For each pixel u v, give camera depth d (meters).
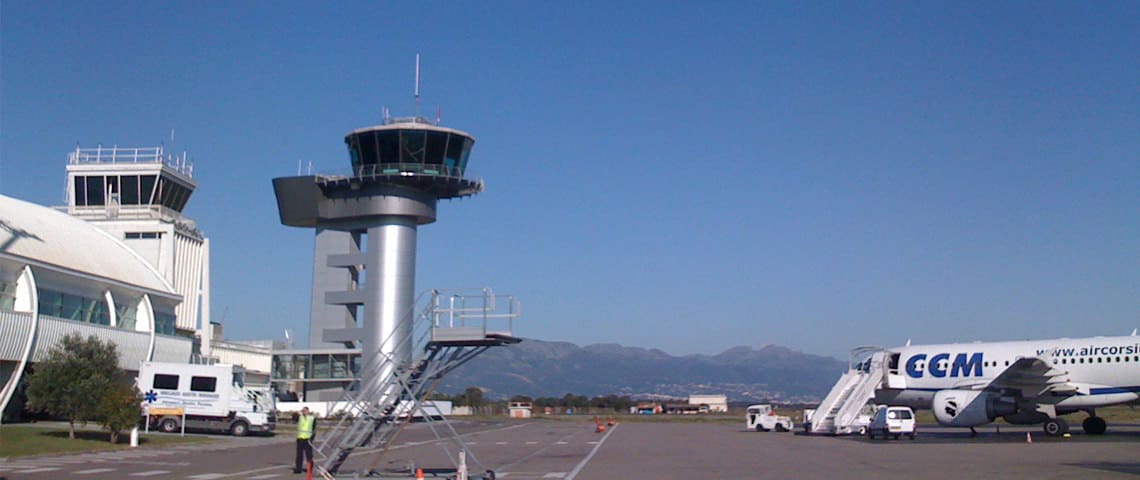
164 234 81.19
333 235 83.44
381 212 79.50
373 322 79.50
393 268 80.00
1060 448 39.72
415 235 81.81
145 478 27.16
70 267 56.56
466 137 80.88
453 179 79.88
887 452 38.16
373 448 30.09
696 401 160.88
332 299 82.44
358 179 79.62
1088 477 25.59
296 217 82.56
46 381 41.19
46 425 51.53
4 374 51.53
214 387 52.34
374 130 78.56
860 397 56.50
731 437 55.69
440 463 34.00
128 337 61.12
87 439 43.66
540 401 174.88
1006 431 59.25
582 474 28.41
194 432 54.16
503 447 44.88
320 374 82.75
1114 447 40.25
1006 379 47.69
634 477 27.02
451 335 27.08
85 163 82.81
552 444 47.59
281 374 83.19
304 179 81.94
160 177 82.56
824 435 58.06
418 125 78.56
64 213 74.44
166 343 66.25
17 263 51.69
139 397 43.56
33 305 51.72
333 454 27.73
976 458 33.84
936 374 54.84
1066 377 48.34
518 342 27.39
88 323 56.56
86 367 42.56
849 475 26.86
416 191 80.38
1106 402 49.06
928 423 78.12
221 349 90.12
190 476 27.91
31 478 27.14
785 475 27.09
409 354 28.91
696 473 28.25
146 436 48.22
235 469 30.64
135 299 65.00
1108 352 49.38
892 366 57.09
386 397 27.55
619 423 89.25
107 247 68.25
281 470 30.25
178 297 70.25
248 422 52.38
